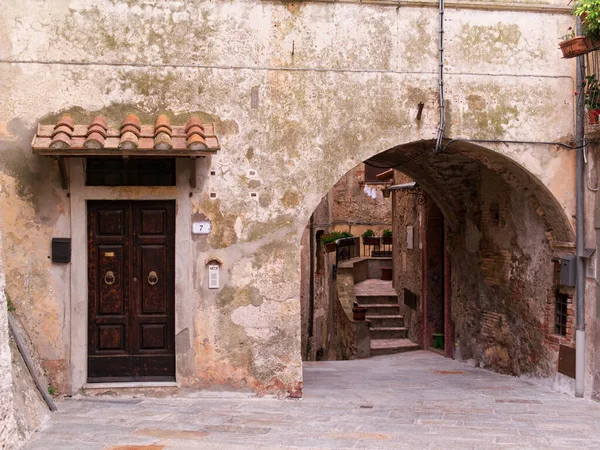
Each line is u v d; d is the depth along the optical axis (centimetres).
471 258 1208
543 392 911
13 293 786
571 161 874
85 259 800
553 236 917
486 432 685
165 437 642
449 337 1375
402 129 846
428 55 852
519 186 938
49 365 793
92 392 798
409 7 849
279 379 821
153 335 818
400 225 1820
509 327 1073
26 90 791
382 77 844
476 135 859
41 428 664
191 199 811
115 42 805
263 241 820
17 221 788
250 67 823
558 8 870
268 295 820
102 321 812
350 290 1798
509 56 866
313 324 2106
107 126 788
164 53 810
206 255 812
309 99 831
